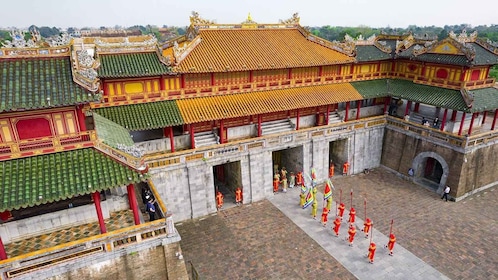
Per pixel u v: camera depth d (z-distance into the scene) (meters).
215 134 34.50
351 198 34.91
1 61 18.08
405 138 39.09
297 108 34.84
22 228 20.72
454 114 37.69
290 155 39.12
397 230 29.11
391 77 43.34
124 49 29.08
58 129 18.52
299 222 30.72
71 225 22.22
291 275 24.05
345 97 37.91
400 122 39.41
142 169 18.52
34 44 20.58
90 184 17.44
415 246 26.91
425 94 37.19
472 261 25.11
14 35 18.77
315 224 30.34
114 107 28.89
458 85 34.66
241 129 36.72
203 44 33.72
